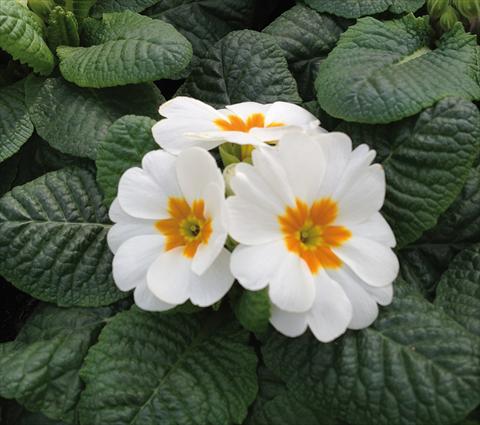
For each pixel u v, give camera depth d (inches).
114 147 7.9
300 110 8.2
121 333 7.6
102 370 7.4
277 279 6.6
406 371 7.0
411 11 9.7
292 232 7.0
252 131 7.3
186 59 8.7
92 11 10.2
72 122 9.0
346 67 8.6
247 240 6.7
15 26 8.8
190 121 7.7
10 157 9.6
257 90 9.2
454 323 7.3
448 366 6.9
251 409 7.6
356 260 6.9
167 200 7.2
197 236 7.1
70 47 9.5
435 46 9.2
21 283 8.2
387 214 7.9
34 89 9.4
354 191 7.0
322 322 6.7
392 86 8.1
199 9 10.8
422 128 7.9
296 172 6.8
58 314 8.2
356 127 8.2
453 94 8.0
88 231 8.4
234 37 9.4
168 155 7.3
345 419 7.1
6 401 8.1
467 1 8.8
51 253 8.2
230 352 7.7
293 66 9.9
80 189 8.6
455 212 8.3
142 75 8.6
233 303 7.5
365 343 7.2
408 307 7.4
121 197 7.2
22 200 8.4
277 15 11.6
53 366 7.7
